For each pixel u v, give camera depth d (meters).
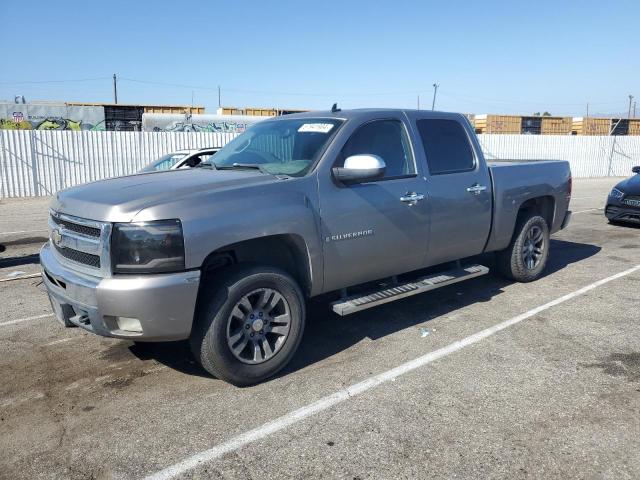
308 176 4.18
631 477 2.87
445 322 5.26
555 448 3.13
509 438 3.24
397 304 5.84
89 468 3.01
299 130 4.75
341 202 4.30
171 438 3.29
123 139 20.00
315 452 3.12
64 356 4.54
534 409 3.57
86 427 3.43
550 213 6.78
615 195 10.91
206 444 3.22
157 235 3.45
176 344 4.76
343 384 3.97
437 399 3.72
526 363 4.29
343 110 4.90
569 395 3.75
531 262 6.55
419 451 3.11
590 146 29.52
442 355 4.46
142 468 3.01
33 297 6.29
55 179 19.19
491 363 4.30
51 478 2.93
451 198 5.18
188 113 28.28
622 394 3.76
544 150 28.44
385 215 4.59
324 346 4.71
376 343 4.75
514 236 6.32
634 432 3.29
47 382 4.07
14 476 2.95
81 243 3.69
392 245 4.70
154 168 11.27
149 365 4.35
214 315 3.70
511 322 5.23
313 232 4.11
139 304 3.43
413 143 4.99
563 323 5.20
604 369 4.16
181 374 4.18
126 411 3.62
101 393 3.89
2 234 10.88
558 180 6.68
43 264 4.11
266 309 3.98
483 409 3.58
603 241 9.42
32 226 11.98
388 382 3.99
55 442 3.27
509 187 5.88
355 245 4.42
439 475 2.90
